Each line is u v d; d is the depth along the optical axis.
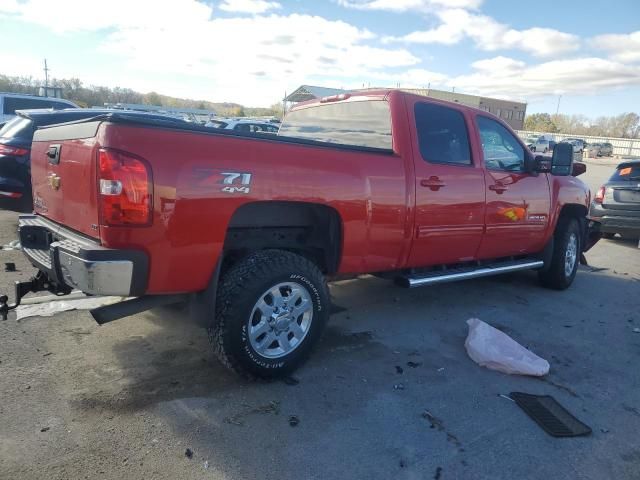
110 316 3.08
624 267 8.21
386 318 5.05
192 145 2.96
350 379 3.70
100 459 2.65
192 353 3.93
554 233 6.26
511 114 74.56
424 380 3.76
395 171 4.10
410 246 4.35
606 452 3.01
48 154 3.53
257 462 2.71
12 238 7.08
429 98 4.58
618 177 9.99
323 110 5.10
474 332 4.29
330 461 2.76
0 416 2.96
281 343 3.57
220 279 3.41
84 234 3.12
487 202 4.95
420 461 2.81
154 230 2.86
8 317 4.38
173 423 3.01
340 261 3.92
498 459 2.87
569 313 5.55
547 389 3.74
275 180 3.32
